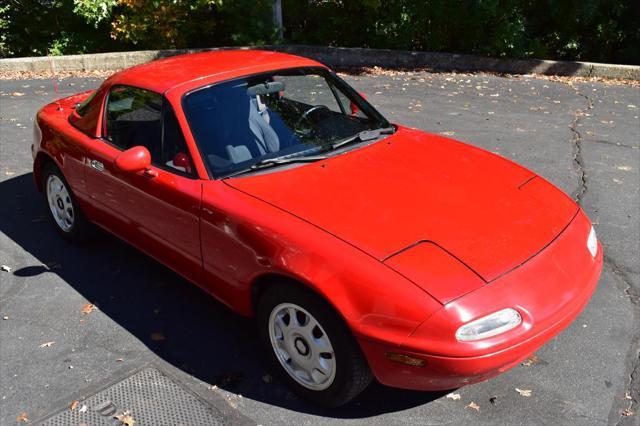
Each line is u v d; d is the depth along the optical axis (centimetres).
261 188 342
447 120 820
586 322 386
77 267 469
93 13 1147
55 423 314
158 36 1206
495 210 330
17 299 429
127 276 455
